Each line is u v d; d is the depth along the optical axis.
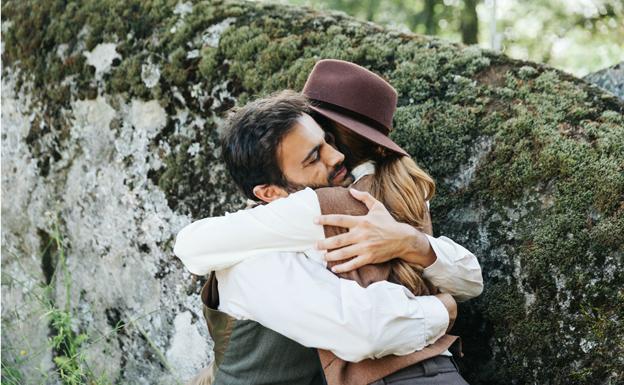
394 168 1.93
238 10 2.80
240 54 2.68
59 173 3.16
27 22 3.30
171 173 2.75
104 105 2.97
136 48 2.91
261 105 1.85
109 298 2.99
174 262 2.73
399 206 1.88
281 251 1.74
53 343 2.76
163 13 2.89
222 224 1.77
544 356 1.96
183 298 2.71
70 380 2.70
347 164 1.95
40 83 3.22
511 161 2.13
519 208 2.08
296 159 1.80
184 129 2.74
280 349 1.76
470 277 1.90
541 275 1.99
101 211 2.98
